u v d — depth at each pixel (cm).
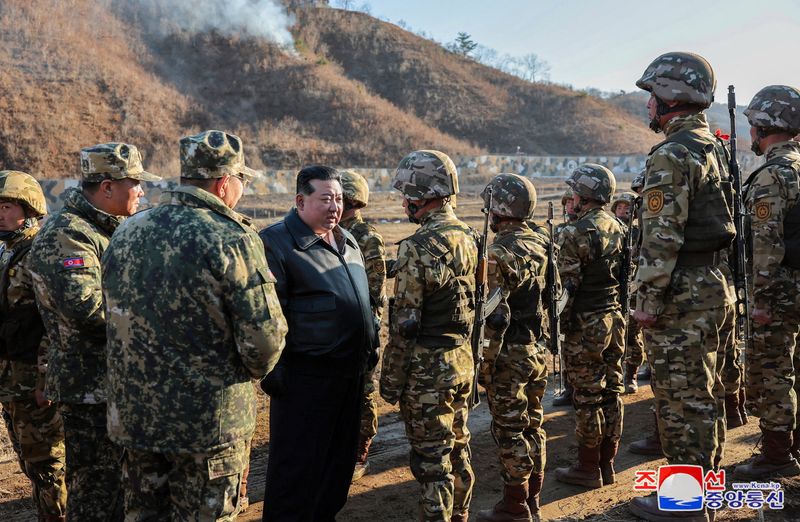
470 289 399
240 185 336
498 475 542
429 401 383
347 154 4859
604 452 511
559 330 467
